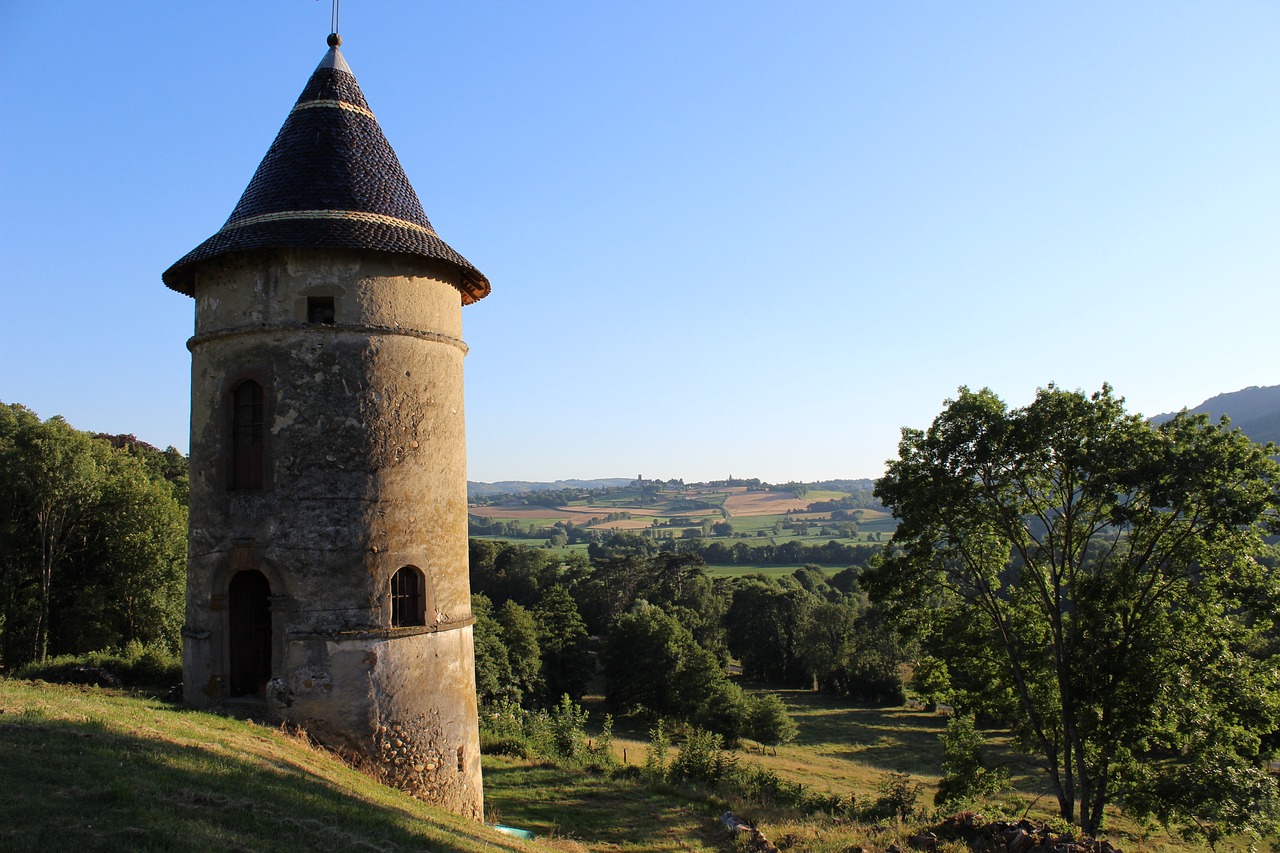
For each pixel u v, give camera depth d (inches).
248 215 490.0
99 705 415.8
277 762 380.2
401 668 467.8
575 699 2162.9
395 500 477.1
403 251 484.1
